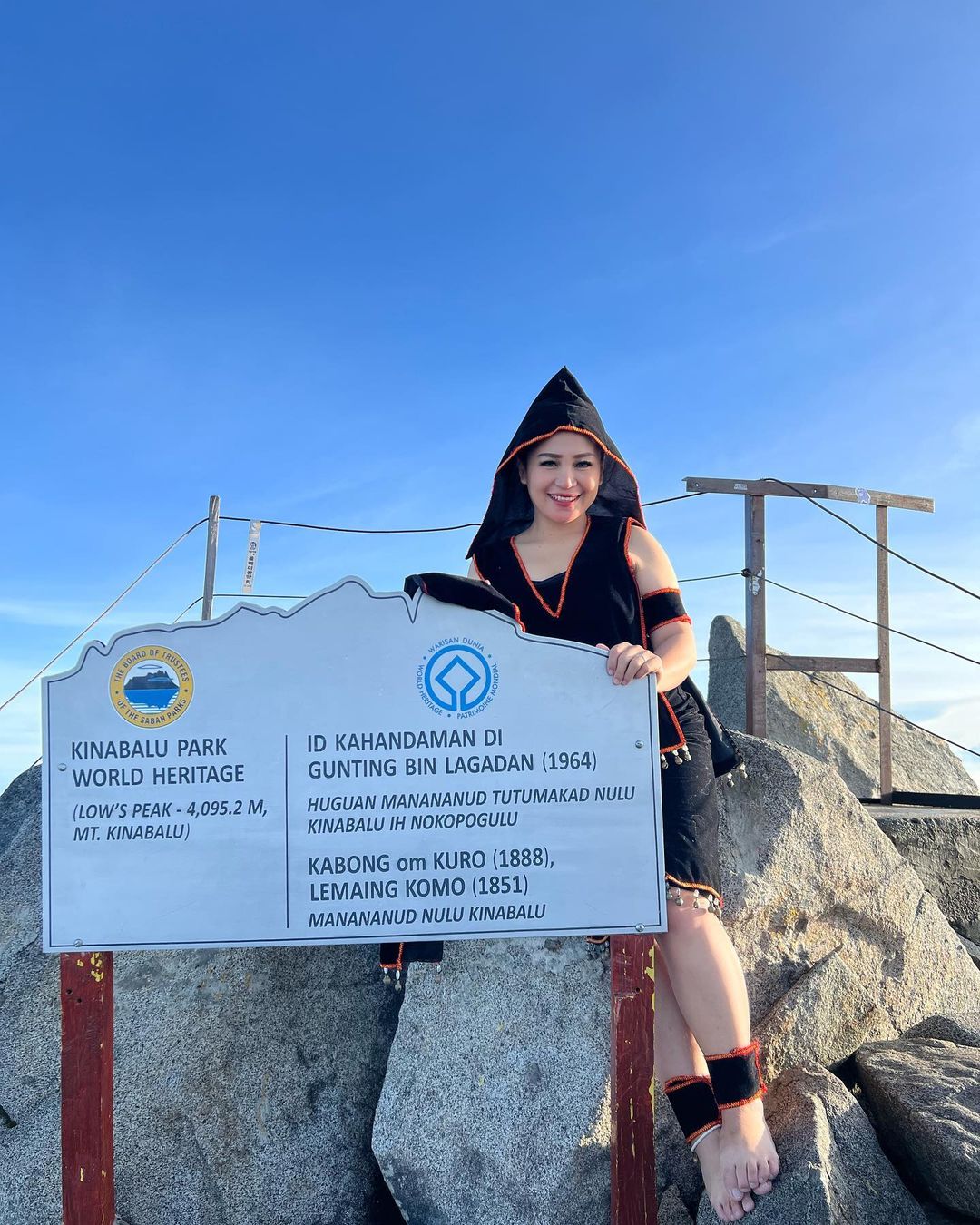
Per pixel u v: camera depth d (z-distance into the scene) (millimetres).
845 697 8195
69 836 2662
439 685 2654
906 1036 3445
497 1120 2883
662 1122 2986
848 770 7484
